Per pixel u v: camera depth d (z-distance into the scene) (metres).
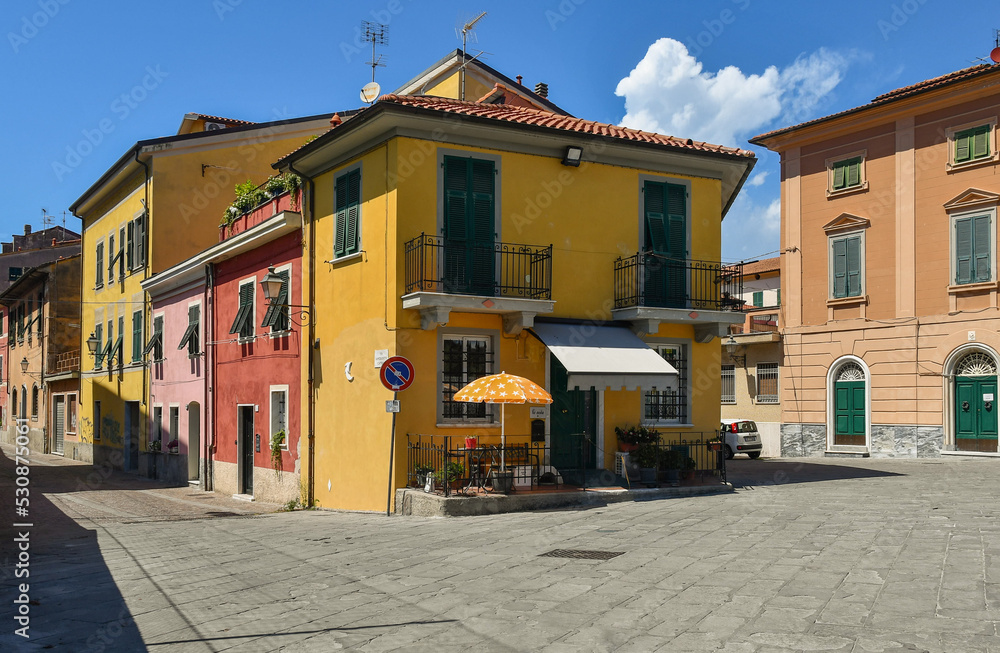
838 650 5.11
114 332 28.42
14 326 43.25
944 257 21.64
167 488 21.58
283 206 17.28
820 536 9.05
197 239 24.20
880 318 23.02
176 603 7.29
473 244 13.91
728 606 6.25
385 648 5.62
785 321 25.55
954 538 8.51
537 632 5.83
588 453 14.94
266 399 17.73
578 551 8.80
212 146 24.42
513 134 14.17
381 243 13.72
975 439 21.05
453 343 13.85
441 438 13.49
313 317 15.72
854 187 23.77
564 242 14.82
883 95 23.12
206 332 20.91
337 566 8.65
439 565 8.38
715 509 11.78
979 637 5.19
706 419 15.85
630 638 5.59
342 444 14.63
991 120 20.81
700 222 16.23
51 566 9.48
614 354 14.03
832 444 24.16
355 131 13.82
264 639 6.00
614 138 14.82
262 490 17.73
